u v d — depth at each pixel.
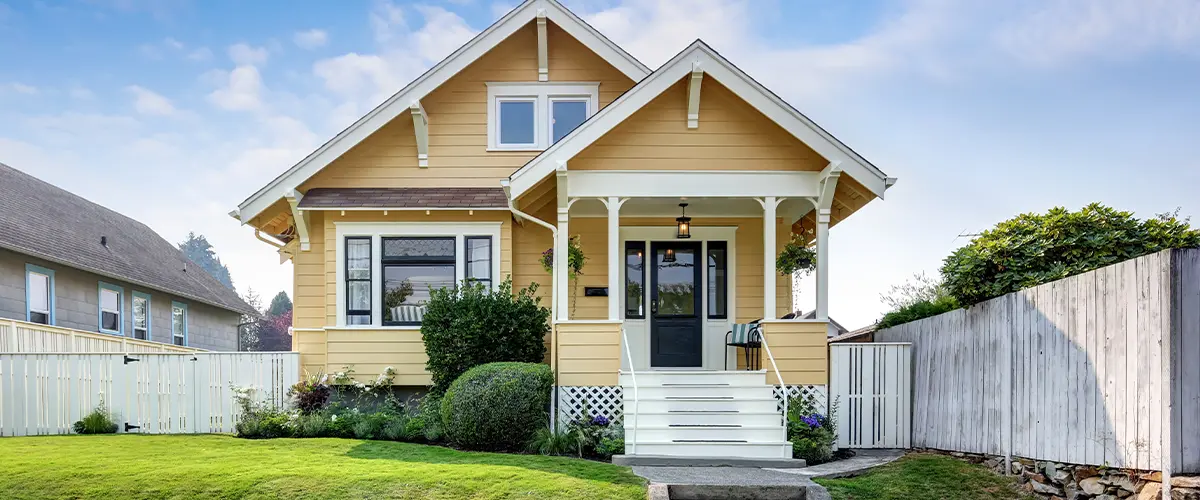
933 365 10.63
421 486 7.54
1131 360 6.77
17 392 11.45
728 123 11.62
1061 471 7.75
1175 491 6.17
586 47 13.91
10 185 19.25
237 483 7.58
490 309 11.78
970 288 9.49
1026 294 8.45
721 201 12.41
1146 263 6.64
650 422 10.64
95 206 24.09
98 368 11.88
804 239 12.91
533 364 11.07
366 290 12.87
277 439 10.74
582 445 9.99
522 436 10.19
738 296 13.56
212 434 11.70
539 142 13.72
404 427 11.00
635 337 13.55
